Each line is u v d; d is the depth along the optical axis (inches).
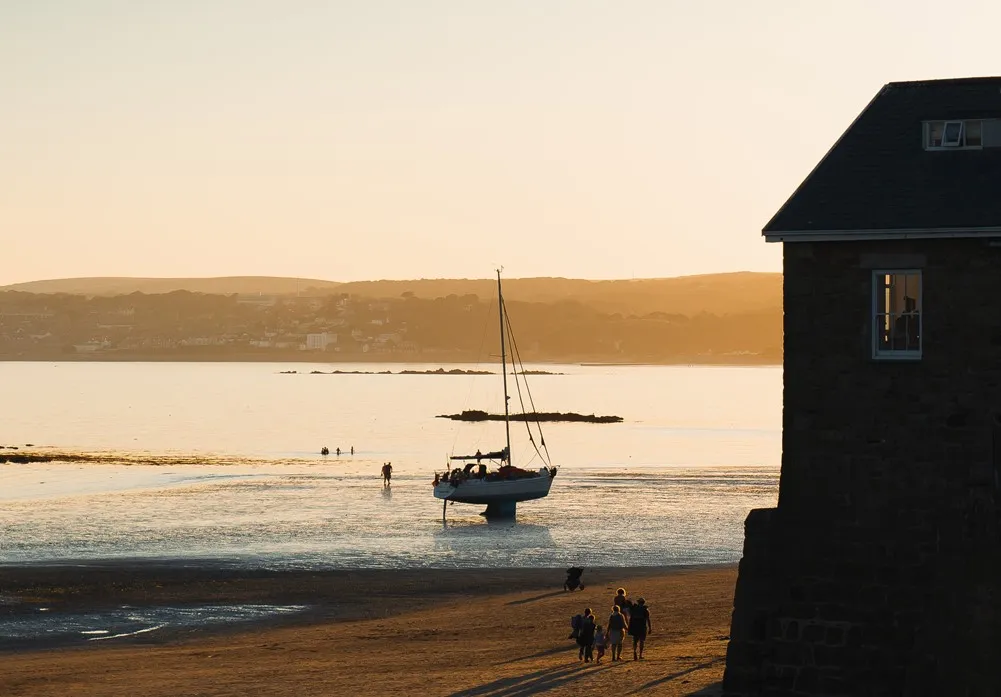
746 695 1473.9
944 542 1397.6
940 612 1347.2
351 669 2100.1
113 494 5536.4
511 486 4921.3
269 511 4923.7
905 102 1599.4
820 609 1456.7
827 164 1544.0
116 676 2086.6
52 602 2935.5
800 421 1476.4
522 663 2105.1
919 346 1439.5
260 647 2407.7
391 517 4778.5
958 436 1409.9
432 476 6515.8
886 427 1440.7
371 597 3038.9
